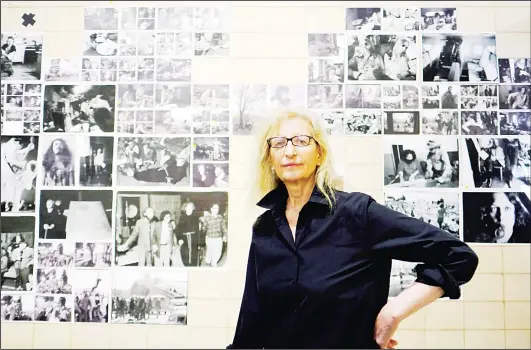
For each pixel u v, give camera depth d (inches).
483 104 68.1
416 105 67.9
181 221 67.3
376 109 67.9
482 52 68.8
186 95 68.8
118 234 67.5
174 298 66.5
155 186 67.9
